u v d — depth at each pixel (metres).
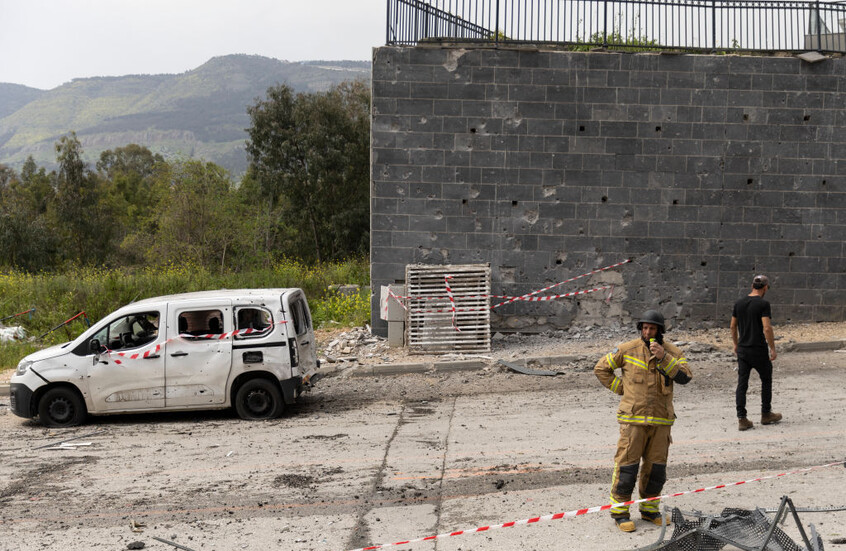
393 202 15.22
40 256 44.44
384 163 15.16
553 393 11.71
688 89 15.05
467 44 15.27
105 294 20.58
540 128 15.09
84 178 52.84
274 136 47.00
